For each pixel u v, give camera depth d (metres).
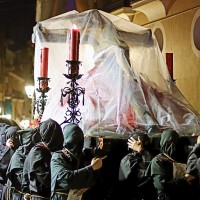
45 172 6.75
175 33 12.45
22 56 38.09
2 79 36.84
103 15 8.76
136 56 8.68
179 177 6.46
